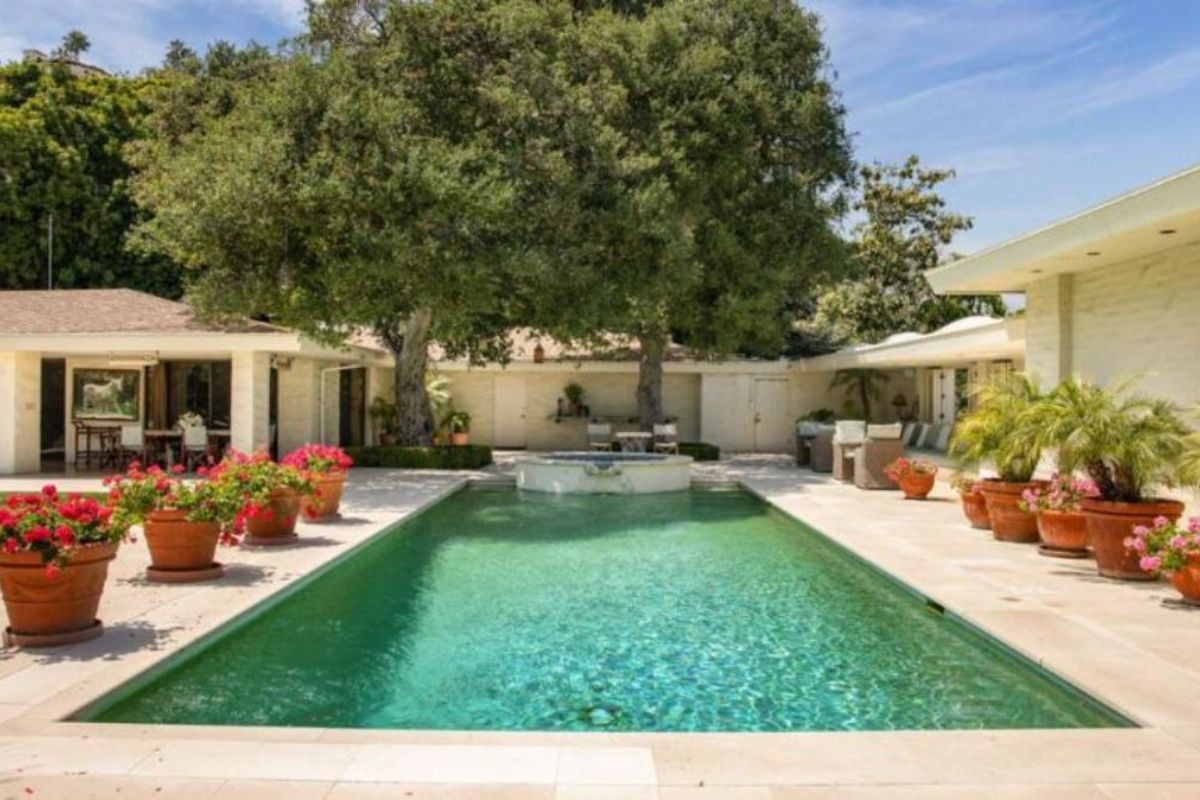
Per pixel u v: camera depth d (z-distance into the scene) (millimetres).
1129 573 8094
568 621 7535
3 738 4359
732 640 6949
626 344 26688
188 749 4223
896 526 11891
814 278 23359
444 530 12602
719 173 20422
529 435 27906
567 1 20594
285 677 5992
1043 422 9062
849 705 5473
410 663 6336
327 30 18609
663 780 3893
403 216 16047
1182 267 10219
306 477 10461
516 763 4078
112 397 20734
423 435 21719
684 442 27375
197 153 16828
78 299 20516
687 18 20984
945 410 24297
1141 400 8922
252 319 22125
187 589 7770
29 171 27547
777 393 27328
